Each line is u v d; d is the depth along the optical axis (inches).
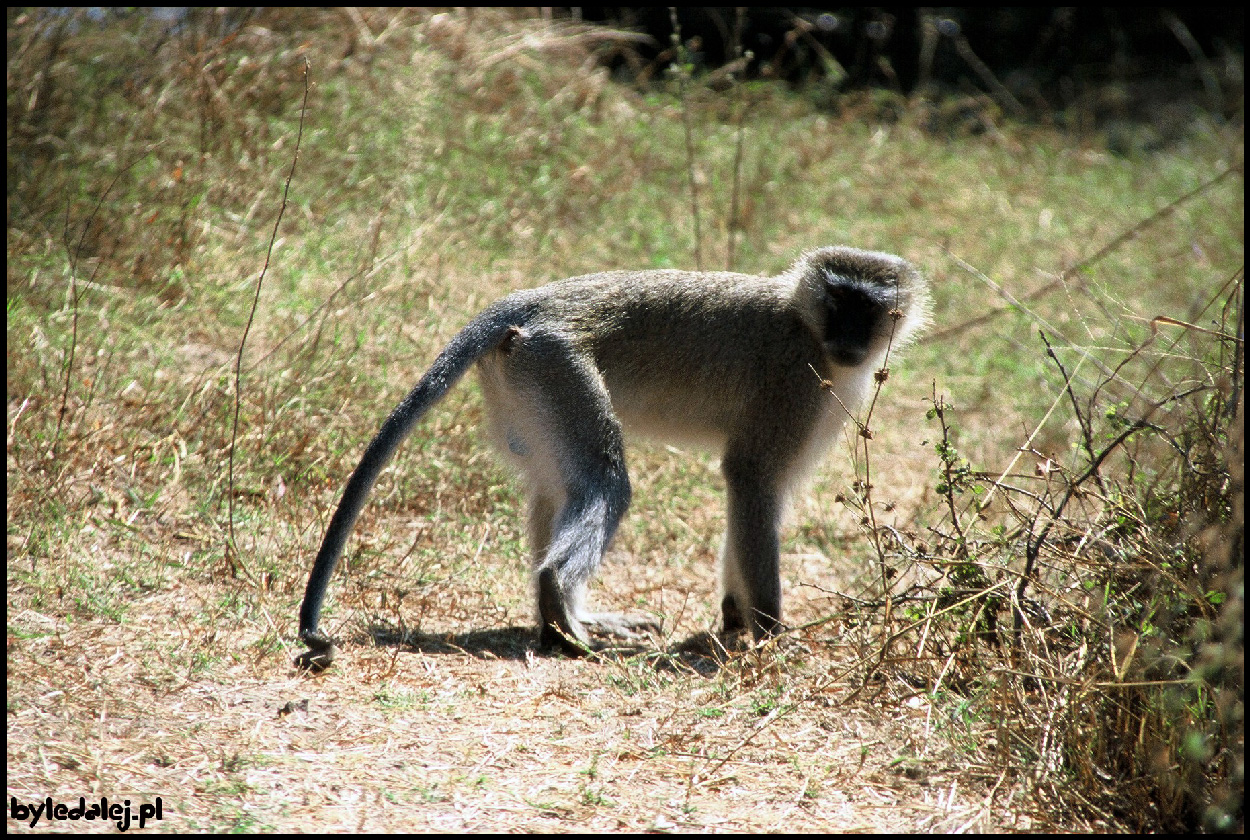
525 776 284.5
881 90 1106.1
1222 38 1311.5
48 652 326.6
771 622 394.9
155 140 636.7
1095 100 1253.7
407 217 660.1
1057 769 283.0
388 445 362.0
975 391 649.6
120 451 450.6
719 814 270.4
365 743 297.0
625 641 399.9
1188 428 323.9
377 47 761.0
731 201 802.8
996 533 363.6
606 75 905.5
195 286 564.4
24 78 636.7
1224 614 269.9
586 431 380.2
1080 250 815.1
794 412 408.5
